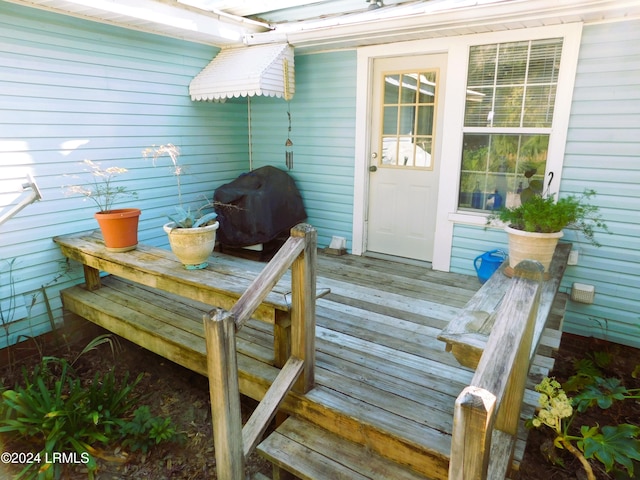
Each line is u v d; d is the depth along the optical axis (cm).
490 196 360
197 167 444
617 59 288
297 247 179
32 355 324
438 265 393
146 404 280
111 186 365
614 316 317
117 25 349
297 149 465
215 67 420
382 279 371
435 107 378
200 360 252
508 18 291
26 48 297
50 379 283
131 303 322
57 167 326
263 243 437
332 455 185
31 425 229
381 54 384
